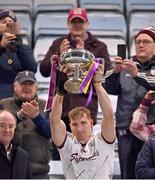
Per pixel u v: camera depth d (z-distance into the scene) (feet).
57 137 43.88
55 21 68.28
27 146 48.57
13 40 52.65
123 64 48.21
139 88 49.88
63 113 51.93
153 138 45.75
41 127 48.47
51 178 52.39
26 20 68.44
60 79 42.65
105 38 67.00
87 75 42.27
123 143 49.80
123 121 49.80
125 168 49.80
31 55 53.62
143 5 70.69
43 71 53.57
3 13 53.42
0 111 46.32
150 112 48.88
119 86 50.16
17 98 50.19
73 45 53.98
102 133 43.88
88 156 43.88
